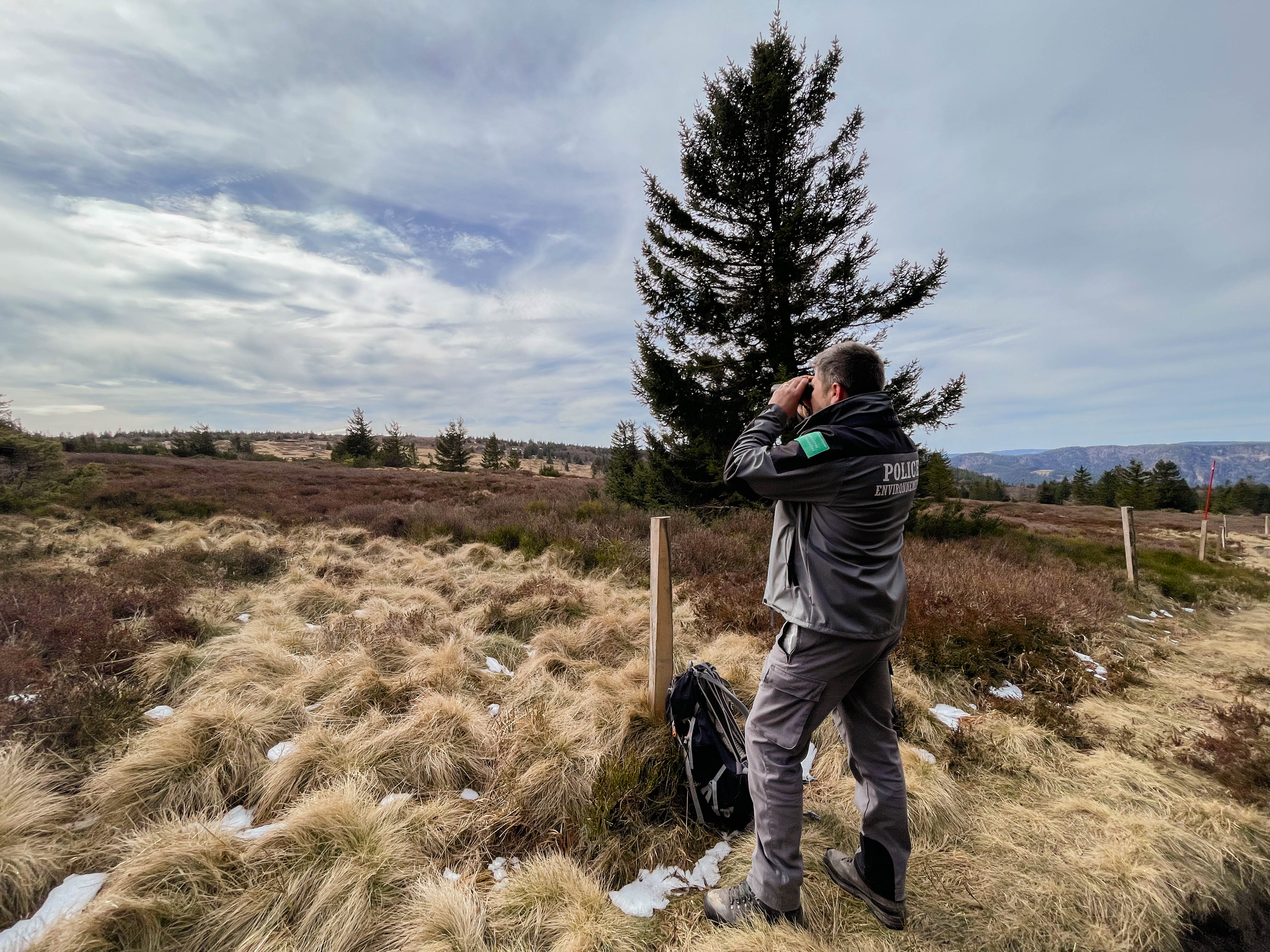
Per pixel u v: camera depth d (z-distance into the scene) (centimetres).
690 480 942
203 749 230
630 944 165
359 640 368
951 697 356
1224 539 1606
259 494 1323
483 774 240
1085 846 218
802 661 160
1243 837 225
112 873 175
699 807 217
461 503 1308
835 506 156
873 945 167
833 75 854
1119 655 459
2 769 197
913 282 792
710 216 901
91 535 713
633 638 427
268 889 172
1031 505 4009
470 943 158
